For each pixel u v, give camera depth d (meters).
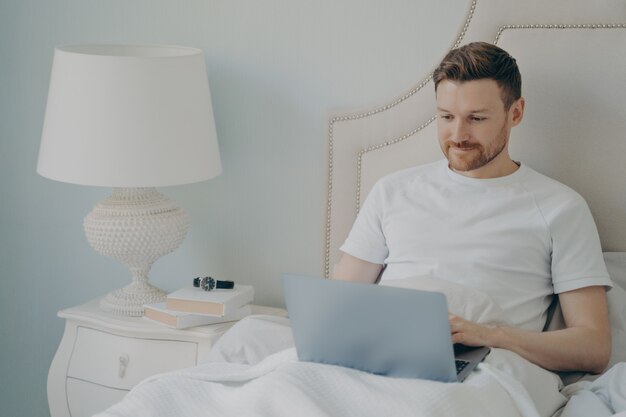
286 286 1.83
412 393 1.68
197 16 2.77
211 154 2.55
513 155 2.37
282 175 2.73
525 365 1.94
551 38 2.31
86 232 2.58
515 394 1.77
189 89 2.48
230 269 2.85
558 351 2.03
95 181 2.43
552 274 2.20
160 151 2.44
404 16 2.52
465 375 1.81
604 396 1.87
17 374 3.17
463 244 2.22
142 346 2.51
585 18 2.28
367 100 2.59
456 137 2.20
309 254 2.74
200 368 1.98
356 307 1.75
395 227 2.31
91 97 2.42
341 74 2.61
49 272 3.08
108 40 2.89
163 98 2.44
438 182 2.32
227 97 2.77
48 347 3.12
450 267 2.21
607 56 2.27
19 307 3.13
